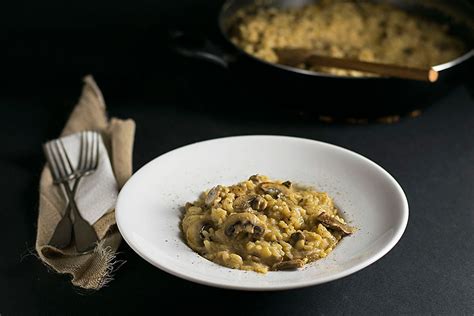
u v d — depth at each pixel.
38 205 1.04
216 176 0.97
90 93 1.25
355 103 1.12
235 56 1.17
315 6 1.37
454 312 0.84
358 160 0.95
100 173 1.04
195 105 1.25
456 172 1.08
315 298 0.86
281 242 0.84
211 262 0.82
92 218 0.96
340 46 1.25
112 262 0.91
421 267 0.91
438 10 1.32
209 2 1.51
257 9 1.34
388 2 1.36
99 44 1.45
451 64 1.10
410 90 1.10
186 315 0.84
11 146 1.18
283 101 1.16
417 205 1.01
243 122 1.20
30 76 1.36
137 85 1.32
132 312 0.85
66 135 1.17
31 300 0.87
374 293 0.87
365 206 0.91
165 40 1.44
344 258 0.83
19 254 0.95
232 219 0.83
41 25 1.50
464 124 1.18
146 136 1.17
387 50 1.24
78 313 0.85
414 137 1.15
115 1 1.51
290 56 1.18
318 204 0.90
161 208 0.91
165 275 0.90
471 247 0.94
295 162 0.98
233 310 0.84
